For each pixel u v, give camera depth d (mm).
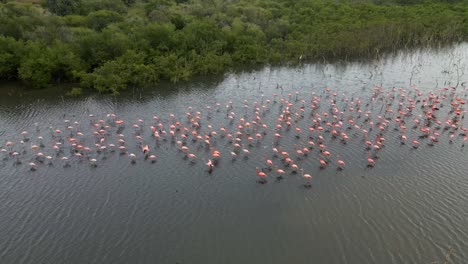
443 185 41375
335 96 66812
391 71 81688
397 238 34156
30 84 75875
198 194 40969
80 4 104938
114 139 52625
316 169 44625
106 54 80250
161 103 66438
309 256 32625
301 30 105188
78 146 49281
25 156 48500
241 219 37188
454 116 57500
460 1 137500
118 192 41562
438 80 74875
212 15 109375
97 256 33031
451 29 105938
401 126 52188
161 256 33031
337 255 32594
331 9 121875
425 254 32281
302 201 39375
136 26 91312
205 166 45906
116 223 36969
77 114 61812
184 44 88062
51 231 36000
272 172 44219
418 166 44906
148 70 77438
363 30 100188
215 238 34938
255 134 52906
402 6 131375
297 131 53406
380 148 48750
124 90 74000
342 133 51062
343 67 86938
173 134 52312
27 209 39000
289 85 74500
